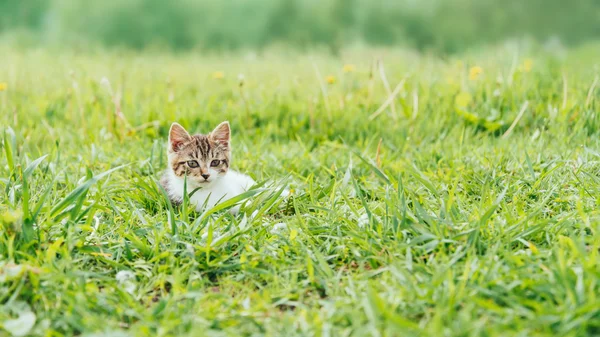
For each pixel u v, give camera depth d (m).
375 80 8.42
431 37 23.28
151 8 25.16
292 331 2.90
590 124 6.24
